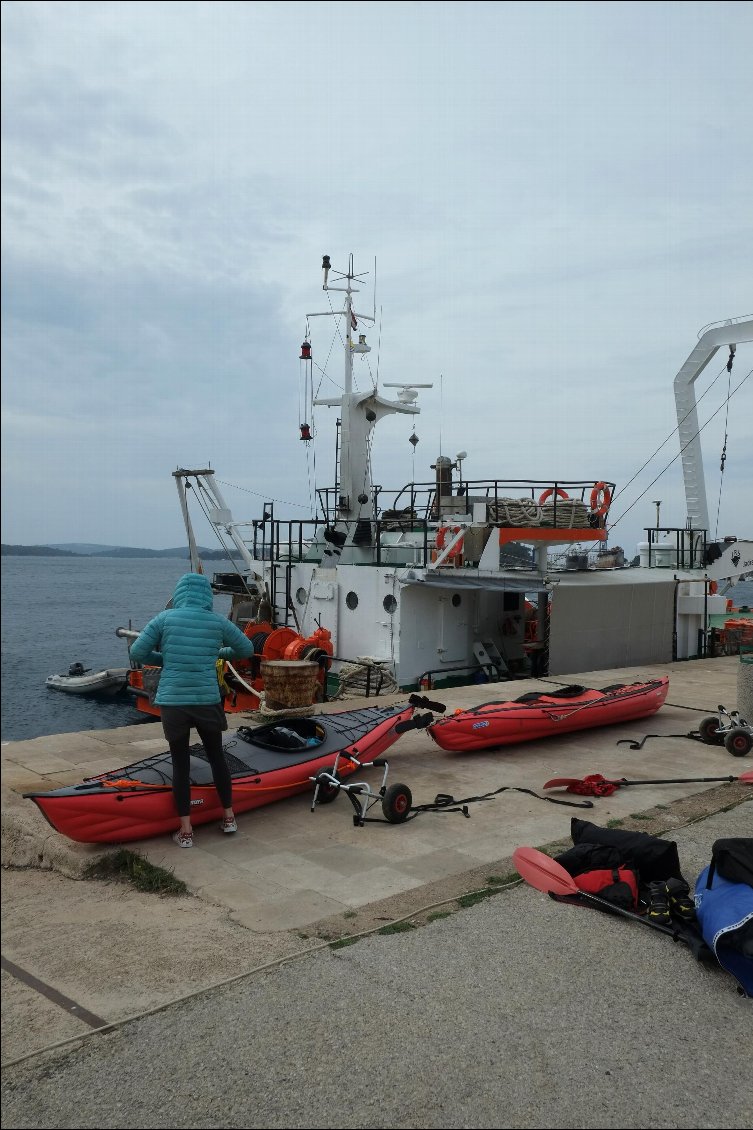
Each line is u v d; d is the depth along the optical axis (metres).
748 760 9.94
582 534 18.66
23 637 45.41
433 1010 4.24
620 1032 4.11
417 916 5.38
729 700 14.37
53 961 4.79
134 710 24.48
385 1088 3.63
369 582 17.12
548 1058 3.88
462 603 17.78
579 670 18.80
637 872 5.78
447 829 7.25
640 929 5.23
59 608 69.50
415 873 6.17
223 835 7.03
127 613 63.62
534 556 20.75
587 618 18.91
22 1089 3.62
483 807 7.93
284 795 7.86
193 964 4.73
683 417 24.72
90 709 24.70
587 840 6.21
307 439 20.73
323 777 7.65
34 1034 4.02
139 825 6.74
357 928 5.20
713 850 5.30
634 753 10.29
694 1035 4.11
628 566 23.11
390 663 16.31
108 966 4.73
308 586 18.64
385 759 9.83
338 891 5.82
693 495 24.81
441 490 21.03
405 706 10.20
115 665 34.25
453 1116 3.47
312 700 11.48
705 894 5.12
